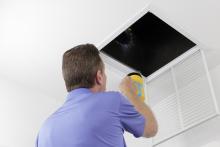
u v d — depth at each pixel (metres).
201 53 2.22
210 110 2.04
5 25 2.07
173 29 2.29
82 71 1.21
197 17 2.00
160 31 2.34
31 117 2.44
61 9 1.96
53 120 1.17
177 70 2.34
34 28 2.09
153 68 2.46
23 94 2.51
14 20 2.04
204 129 2.19
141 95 1.75
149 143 2.43
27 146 2.30
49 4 1.93
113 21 2.02
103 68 1.27
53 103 2.64
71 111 1.14
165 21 2.04
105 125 1.08
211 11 1.96
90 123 1.08
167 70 2.41
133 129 1.14
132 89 1.33
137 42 2.43
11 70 2.42
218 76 2.30
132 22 2.03
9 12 1.99
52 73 2.43
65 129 1.11
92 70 1.22
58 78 2.48
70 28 2.09
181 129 2.14
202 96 2.12
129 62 2.42
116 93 1.16
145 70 2.49
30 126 2.40
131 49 2.43
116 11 1.96
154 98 2.44
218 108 2.14
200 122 2.04
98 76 1.23
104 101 1.12
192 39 2.16
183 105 2.22
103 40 2.16
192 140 2.23
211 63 2.34
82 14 1.99
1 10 1.98
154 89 2.46
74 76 1.22
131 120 1.14
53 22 2.04
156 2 1.90
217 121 2.14
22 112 2.42
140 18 2.21
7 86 2.46
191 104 2.17
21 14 2.00
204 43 2.18
